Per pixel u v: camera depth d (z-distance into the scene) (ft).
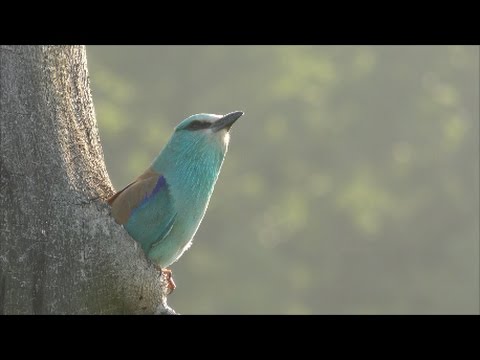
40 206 18.49
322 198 79.97
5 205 18.29
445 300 80.94
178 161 22.31
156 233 21.71
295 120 80.23
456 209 85.30
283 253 79.82
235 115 22.71
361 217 79.05
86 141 20.20
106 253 18.84
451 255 83.51
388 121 84.94
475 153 89.97
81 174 19.40
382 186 82.89
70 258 18.54
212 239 76.74
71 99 19.97
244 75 81.92
